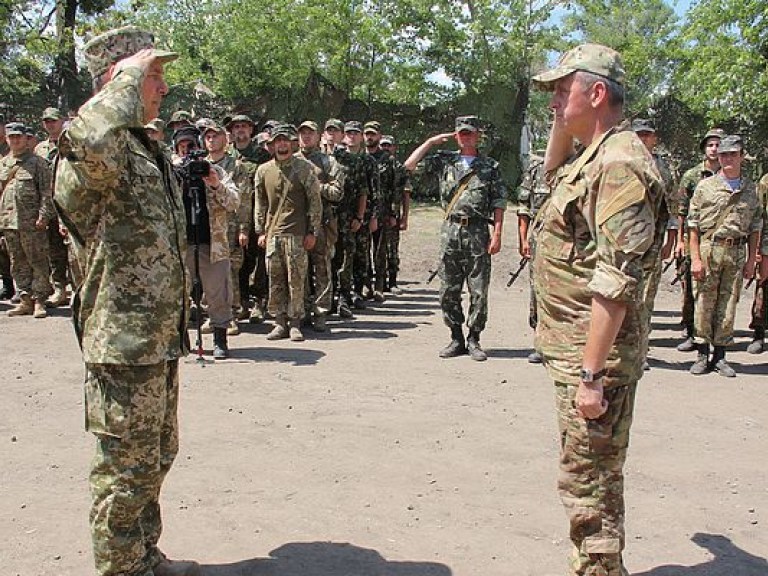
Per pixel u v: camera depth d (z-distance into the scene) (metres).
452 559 3.57
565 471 2.94
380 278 11.12
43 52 24.36
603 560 2.91
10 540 3.67
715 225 6.88
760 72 19.59
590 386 2.71
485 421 5.54
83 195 2.81
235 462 4.68
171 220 3.00
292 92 25.42
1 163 9.27
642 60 34.94
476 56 29.45
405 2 28.88
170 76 31.06
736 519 4.08
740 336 9.09
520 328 9.15
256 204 8.20
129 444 2.88
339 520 3.95
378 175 10.36
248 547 3.65
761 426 5.62
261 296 9.15
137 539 2.97
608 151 2.69
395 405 5.87
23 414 5.55
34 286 9.27
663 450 5.07
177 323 2.99
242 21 29.31
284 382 6.45
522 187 7.91
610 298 2.62
